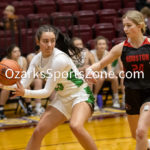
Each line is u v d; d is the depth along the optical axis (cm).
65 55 508
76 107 500
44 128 497
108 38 1459
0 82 469
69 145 716
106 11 1559
